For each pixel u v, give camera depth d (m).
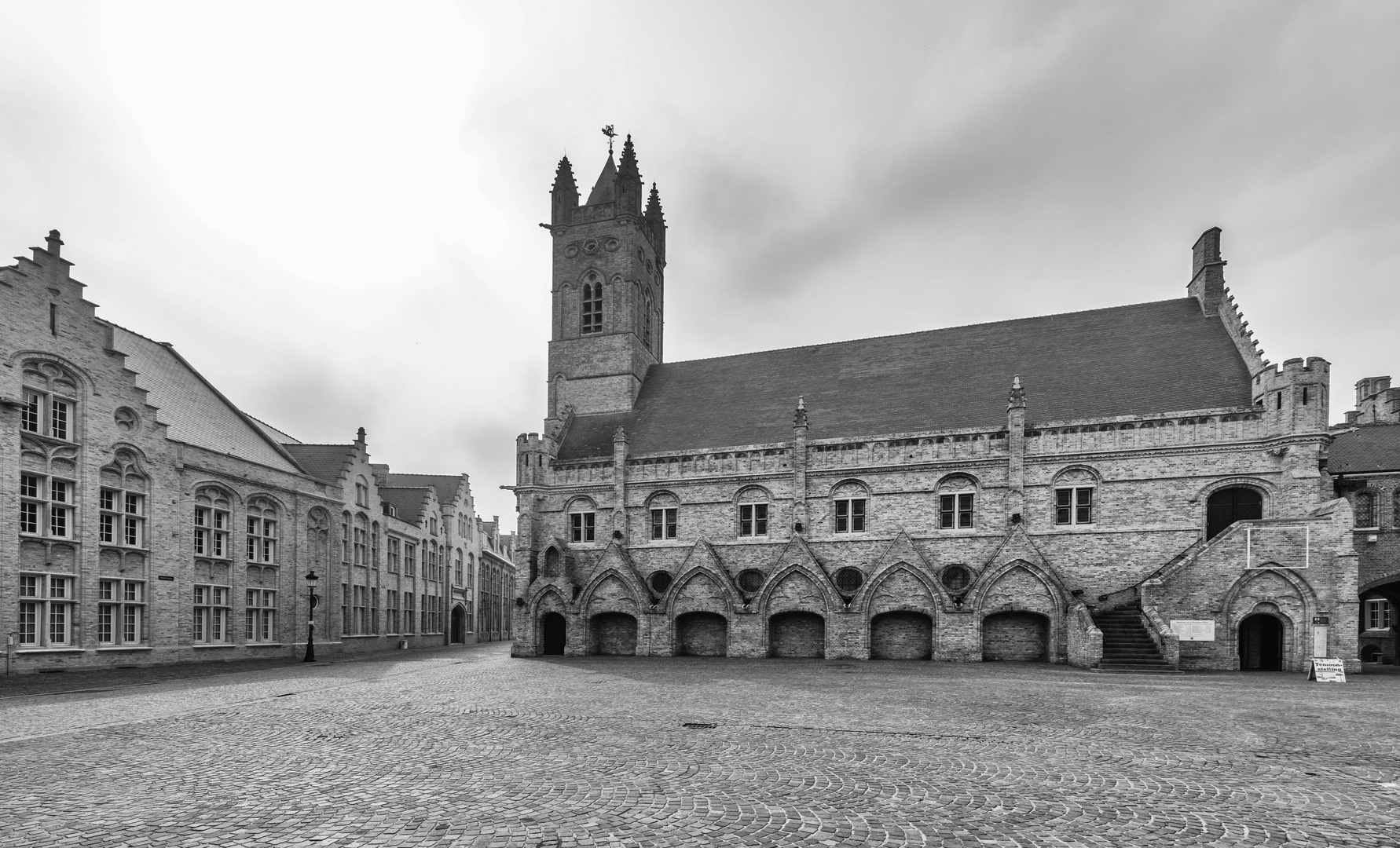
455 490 79.19
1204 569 33.75
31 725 17.47
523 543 48.59
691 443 48.75
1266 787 11.42
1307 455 34.91
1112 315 46.47
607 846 8.60
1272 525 33.03
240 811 10.04
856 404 47.12
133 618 36.78
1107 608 37.50
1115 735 15.80
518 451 49.97
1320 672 27.47
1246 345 39.09
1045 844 8.78
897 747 14.38
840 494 43.56
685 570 43.94
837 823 9.50
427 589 69.44
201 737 15.59
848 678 28.84
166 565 38.22
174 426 41.09
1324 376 35.03
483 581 91.25
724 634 43.97
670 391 55.22
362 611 55.66
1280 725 17.14
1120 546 38.16
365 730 16.39
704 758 13.30
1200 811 10.15
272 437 53.62
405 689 25.03
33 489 32.56
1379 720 17.86
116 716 18.80
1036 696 22.80
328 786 11.34
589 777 11.85
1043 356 45.41
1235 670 32.69
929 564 39.78
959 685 25.92
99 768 12.70
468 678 29.73
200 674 32.28
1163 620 33.75
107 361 36.00
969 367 46.78
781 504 44.69
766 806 10.25
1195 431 37.47
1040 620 38.12
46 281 33.34
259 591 44.41
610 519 48.22
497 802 10.38
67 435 34.12
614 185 60.94
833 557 43.00
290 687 25.98
